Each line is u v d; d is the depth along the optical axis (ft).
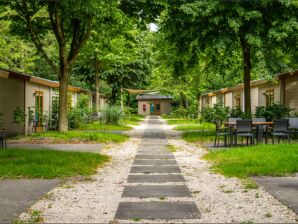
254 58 60.13
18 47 100.22
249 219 15.97
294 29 50.01
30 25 54.80
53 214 16.79
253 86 83.05
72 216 16.51
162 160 33.94
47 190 21.48
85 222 15.69
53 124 73.26
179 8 50.01
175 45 59.98
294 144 39.11
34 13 54.49
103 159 33.86
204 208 17.69
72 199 19.47
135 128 85.15
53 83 72.64
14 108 59.26
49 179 24.81
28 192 20.97
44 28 59.93
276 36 47.98
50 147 44.09
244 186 22.20
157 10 55.11
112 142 49.80
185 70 65.00
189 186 22.54
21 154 34.99
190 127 81.20
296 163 28.40
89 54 90.58
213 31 53.52
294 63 63.52
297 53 56.49
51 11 51.08
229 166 28.55
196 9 48.88
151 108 219.82
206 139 52.08
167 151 40.78
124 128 79.82
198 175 26.16
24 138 53.01
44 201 19.02
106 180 24.58
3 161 30.76
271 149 35.88
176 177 25.52
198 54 63.10
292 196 19.60
